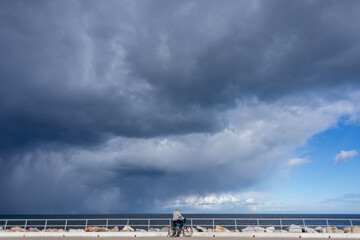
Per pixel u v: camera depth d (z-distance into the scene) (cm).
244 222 15625
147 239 2359
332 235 2553
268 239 2406
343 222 15200
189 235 2619
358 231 2833
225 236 2633
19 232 2622
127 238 2462
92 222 13000
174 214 2622
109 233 2662
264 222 15888
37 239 2355
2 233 2598
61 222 12794
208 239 2348
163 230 3027
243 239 2362
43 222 12550
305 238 2498
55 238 2444
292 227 3050
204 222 14512
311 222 15638
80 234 2666
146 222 14038
